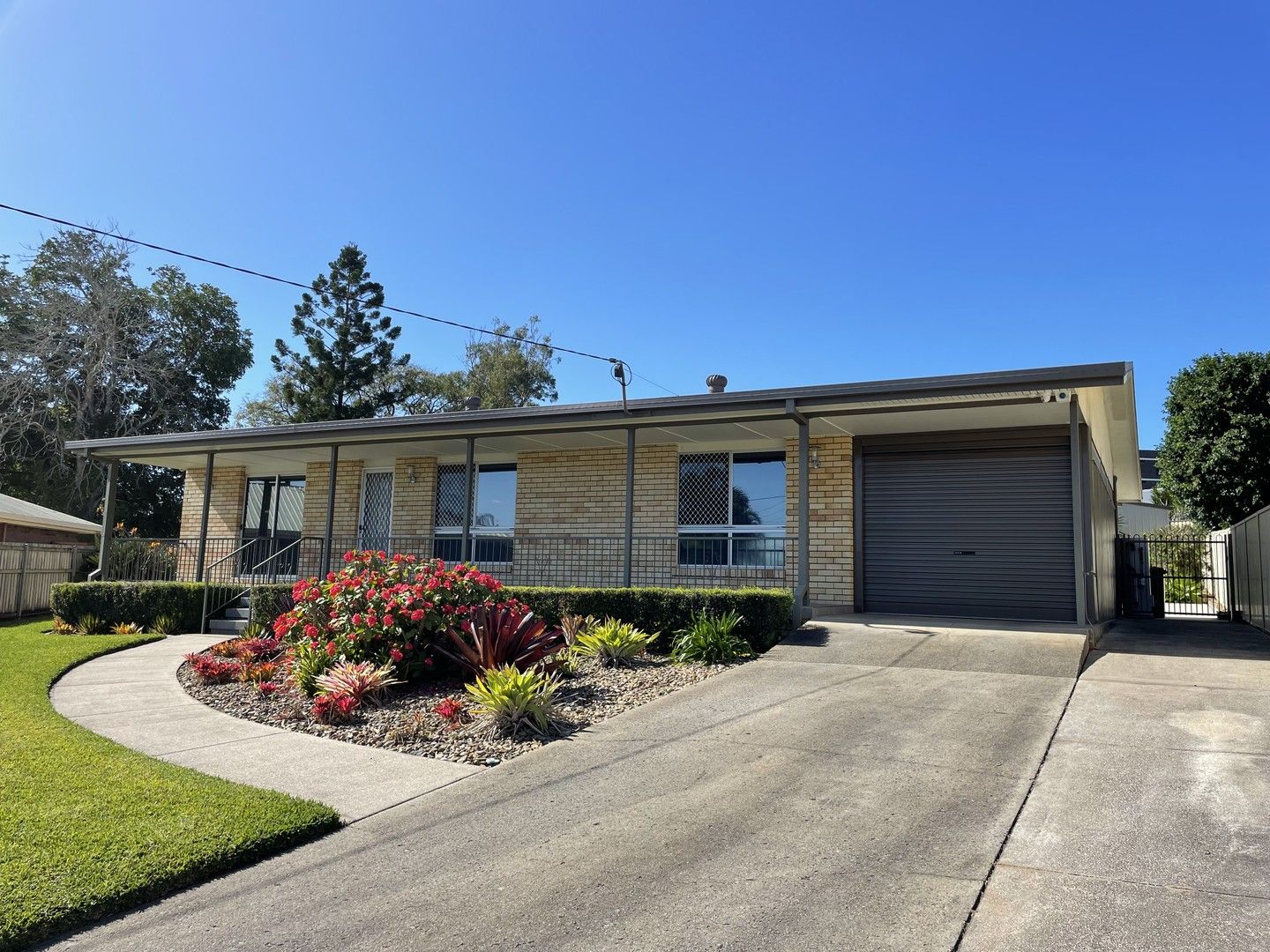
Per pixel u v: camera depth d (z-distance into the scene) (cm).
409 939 328
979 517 1148
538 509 1455
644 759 569
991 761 529
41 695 813
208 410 3734
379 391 3978
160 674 955
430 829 455
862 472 1224
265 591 1203
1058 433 1119
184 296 3662
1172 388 2366
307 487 1688
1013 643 874
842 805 464
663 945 317
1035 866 377
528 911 351
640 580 1349
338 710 712
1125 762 514
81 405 3162
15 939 320
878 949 309
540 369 4162
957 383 915
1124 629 1230
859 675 777
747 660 876
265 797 490
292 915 352
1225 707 636
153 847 405
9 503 2148
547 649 839
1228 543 1538
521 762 580
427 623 838
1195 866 370
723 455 1347
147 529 3541
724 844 415
